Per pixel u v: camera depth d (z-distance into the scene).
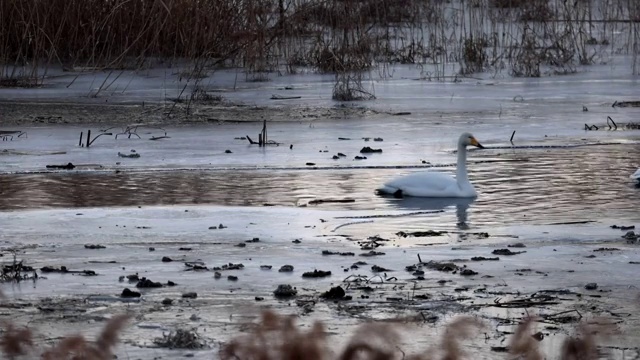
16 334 17.98
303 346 15.09
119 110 55.22
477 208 32.59
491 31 80.06
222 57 69.00
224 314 21.22
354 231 29.25
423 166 40.09
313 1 75.81
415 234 28.81
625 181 36.88
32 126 50.31
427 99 58.66
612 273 24.50
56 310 21.36
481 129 48.97
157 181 37.12
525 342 17.50
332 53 68.44
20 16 68.19
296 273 24.44
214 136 47.47
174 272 24.53
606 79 66.44
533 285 23.44
